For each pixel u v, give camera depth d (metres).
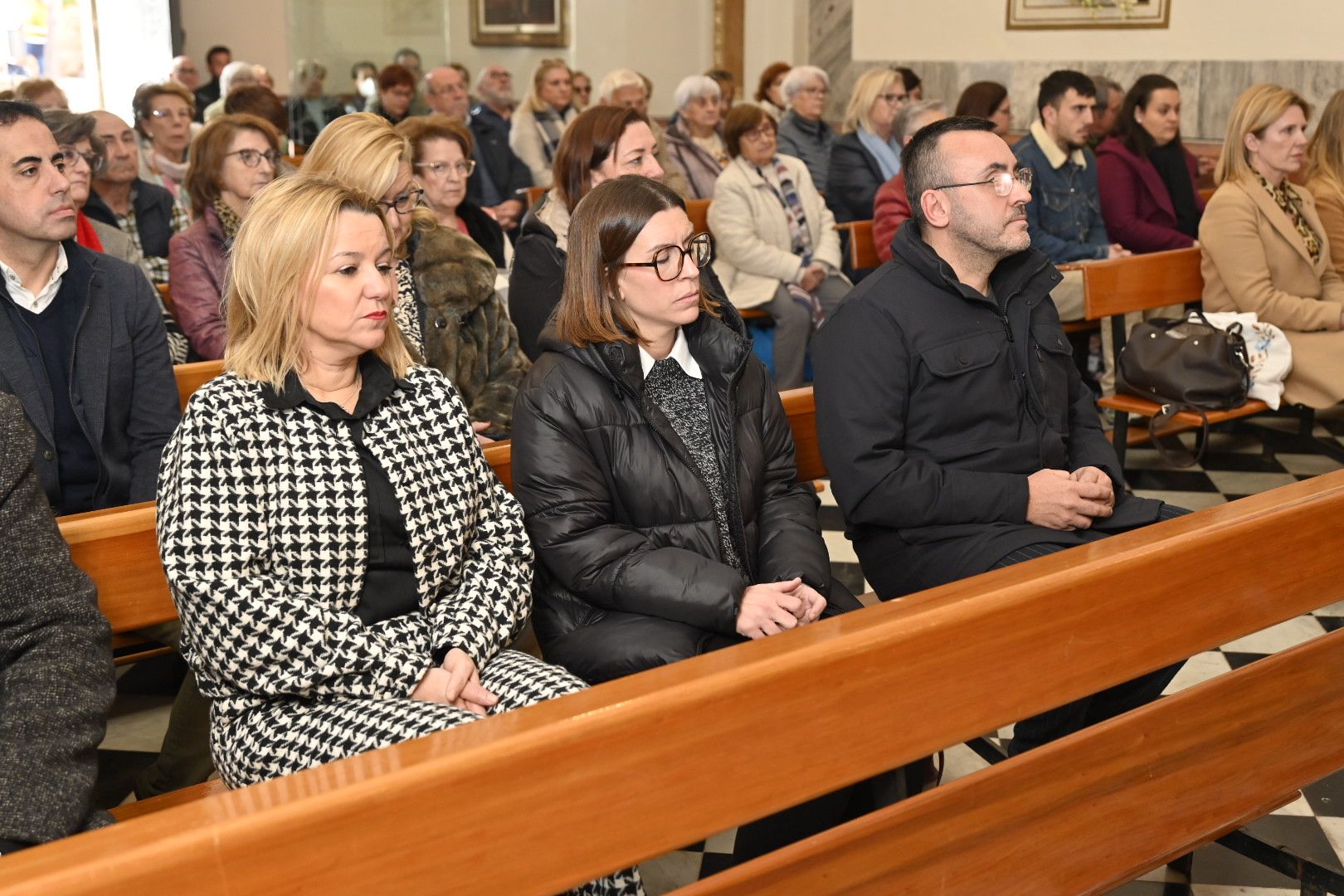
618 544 2.16
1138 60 8.90
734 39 11.50
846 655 1.36
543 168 7.88
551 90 7.95
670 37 11.56
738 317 2.42
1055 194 5.74
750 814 1.33
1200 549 1.66
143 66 12.26
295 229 1.84
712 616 2.08
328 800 1.07
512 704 1.85
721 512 2.28
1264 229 4.53
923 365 2.52
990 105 6.51
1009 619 1.49
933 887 1.54
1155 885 2.31
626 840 1.25
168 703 3.02
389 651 1.82
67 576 1.66
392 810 1.11
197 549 1.77
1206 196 6.48
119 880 0.98
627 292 2.21
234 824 1.03
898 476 2.47
